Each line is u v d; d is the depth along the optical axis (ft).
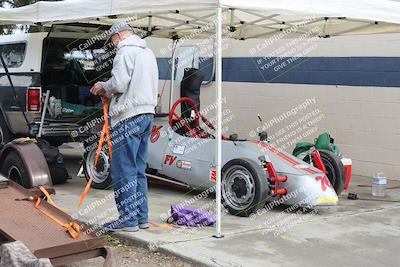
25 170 17.51
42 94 23.49
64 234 13.19
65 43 24.48
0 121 25.70
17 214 14.08
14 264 10.98
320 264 14.75
